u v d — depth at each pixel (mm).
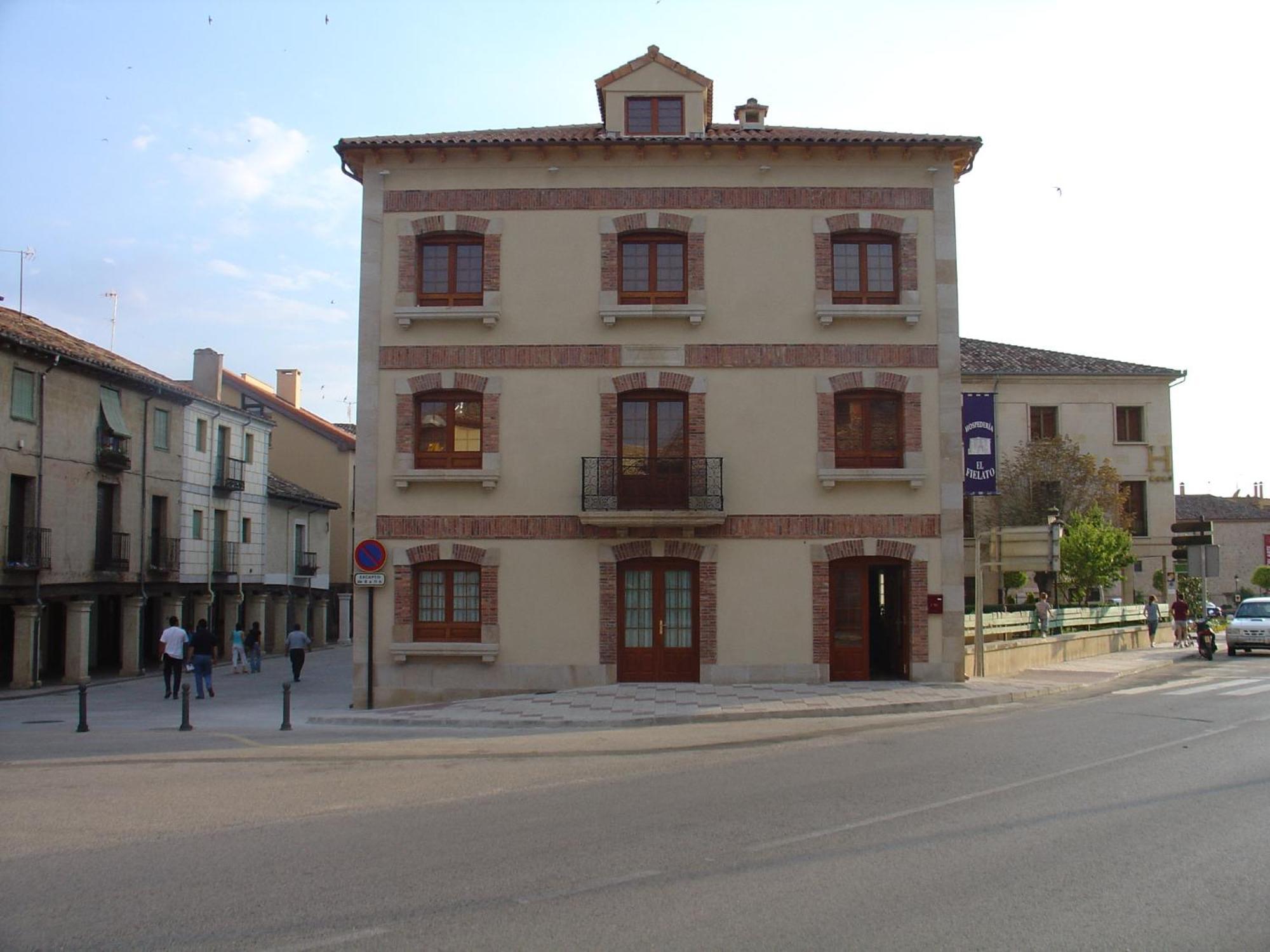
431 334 20594
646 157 20812
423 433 20688
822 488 20422
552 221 20766
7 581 27766
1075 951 5730
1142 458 39531
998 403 39125
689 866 7527
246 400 52125
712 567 20281
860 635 20578
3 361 27969
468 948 5840
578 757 13141
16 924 6332
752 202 20812
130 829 9008
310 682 29359
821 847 8055
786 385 20562
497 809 9766
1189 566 32656
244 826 9086
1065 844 8055
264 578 43219
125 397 33562
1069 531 31453
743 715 16859
